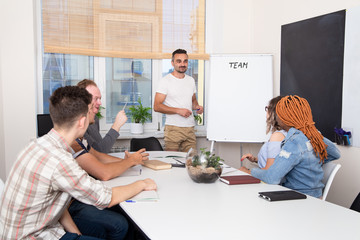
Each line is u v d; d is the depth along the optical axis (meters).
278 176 1.89
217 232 1.21
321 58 3.25
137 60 4.29
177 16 4.36
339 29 3.03
